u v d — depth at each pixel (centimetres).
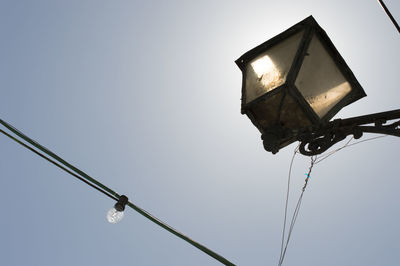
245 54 348
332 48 328
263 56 340
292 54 320
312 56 318
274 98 308
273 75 319
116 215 342
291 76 302
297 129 311
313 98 309
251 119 322
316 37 324
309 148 326
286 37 335
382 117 309
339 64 329
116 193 350
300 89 304
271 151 312
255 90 323
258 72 333
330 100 317
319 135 325
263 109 316
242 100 328
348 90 329
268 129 314
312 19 322
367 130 307
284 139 322
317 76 316
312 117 303
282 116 312
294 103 305
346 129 317
